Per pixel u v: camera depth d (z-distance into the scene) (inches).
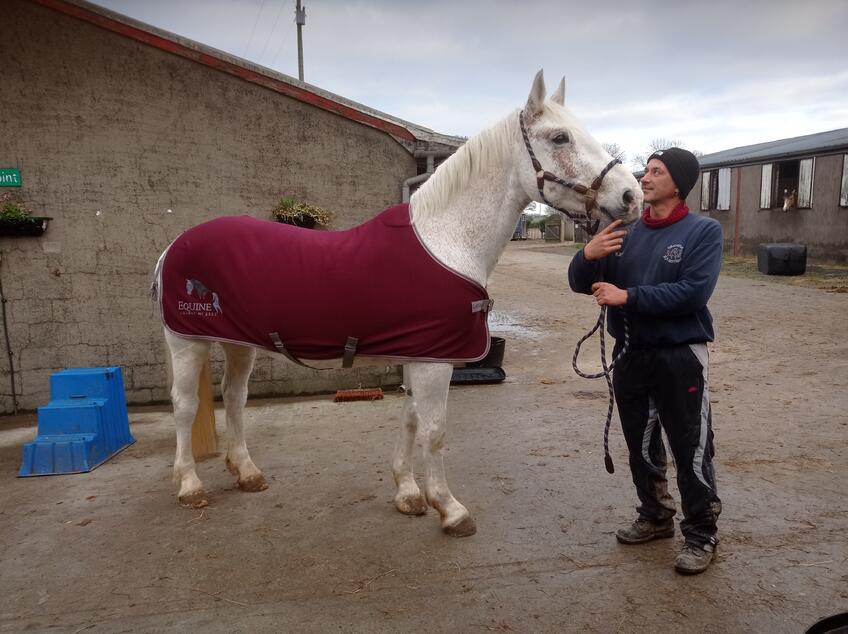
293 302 106.0
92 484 139.7
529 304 434.6
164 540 110.8
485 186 105.9
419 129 229.9
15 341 200.4
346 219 223.0
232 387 133.1
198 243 114.5
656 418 98.9
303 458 154.6
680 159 91.7
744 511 112.9
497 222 106.8
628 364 97.0
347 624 84.2
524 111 102.6
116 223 202.7
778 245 525.3
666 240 93.0
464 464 144.9
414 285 102.2
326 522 116.7
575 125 100.0
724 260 672.4
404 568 98.7
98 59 194.7
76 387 160.2
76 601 91.8
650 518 103.0
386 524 115.2
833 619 72.4
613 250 91.1
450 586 93.0
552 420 179.0
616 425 172.1
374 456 154.3
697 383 92.3
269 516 120.3
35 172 195.6
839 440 149.6
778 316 339.0
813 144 627.8
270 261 108.7
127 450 164.7
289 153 214.7
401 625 83.7
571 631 81.1
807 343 272.7
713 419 169.8
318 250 107.6
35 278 199.6
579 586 91.7
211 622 85.5
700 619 82.5
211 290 113.9
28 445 146.5
